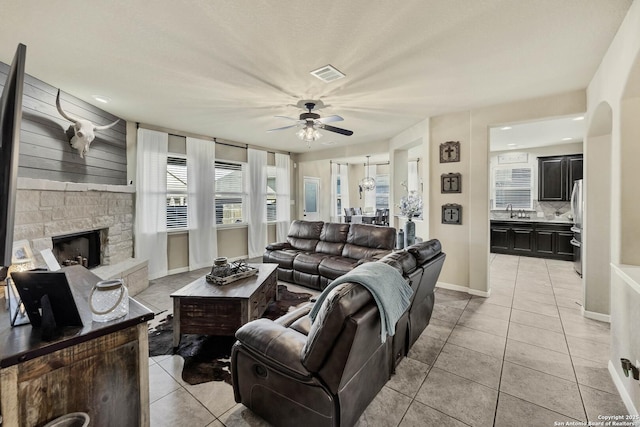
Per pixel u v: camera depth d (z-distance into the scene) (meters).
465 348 2.50
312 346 1.39
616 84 2.10
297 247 5.04
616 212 2.09
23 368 1.02
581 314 3.22
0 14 1.84
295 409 1.51
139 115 4.05
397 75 2.73
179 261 5.12
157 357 2.38
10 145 1.04
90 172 3.56
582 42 2.19
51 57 2.40
